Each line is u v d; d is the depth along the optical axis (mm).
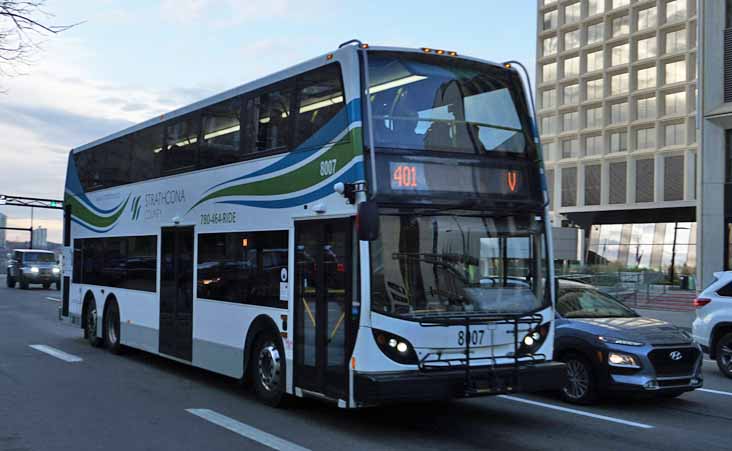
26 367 12148
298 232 8430
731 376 12141
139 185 12984
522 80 8484
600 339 9188
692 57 63625
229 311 9844
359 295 7176
